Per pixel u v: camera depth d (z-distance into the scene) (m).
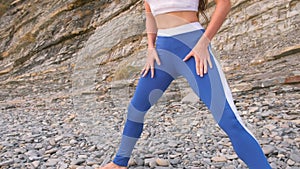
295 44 5.01
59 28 8.35
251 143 1.61
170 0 1.70
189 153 2.43
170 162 2.27
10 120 4.34
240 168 2.15
